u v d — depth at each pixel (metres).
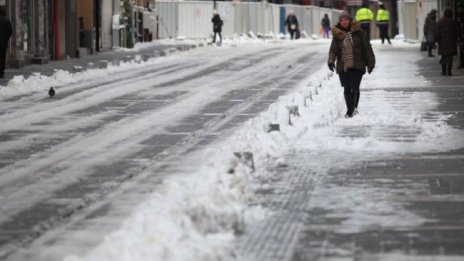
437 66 79.31
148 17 149.00
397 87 60.19
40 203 26.38
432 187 27.72
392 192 27.09
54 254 20.73
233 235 21.88
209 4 166.75
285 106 41.03
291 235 22.11
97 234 22.45
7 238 22.45
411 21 141.12
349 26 45.03
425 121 42.88
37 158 34.31
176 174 30.23
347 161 32.59
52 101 55.28
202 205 21.89
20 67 83.56
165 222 20.28
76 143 37.97
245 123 40.75
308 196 26.61
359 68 44.75
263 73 77.25
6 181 29.94
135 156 34.28
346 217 23.94
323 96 52.31
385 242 21.42
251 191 26.75
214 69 83.00
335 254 20.42
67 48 100.50
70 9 100.31
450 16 69.19
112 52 114.00
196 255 18.55
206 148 35.78
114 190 27.94
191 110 49.41
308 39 175.38
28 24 89.00
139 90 61.84
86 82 69.25
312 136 37.81
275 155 32.25
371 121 43.19
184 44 135.25
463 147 35.31
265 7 179.62
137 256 17.91
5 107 52.09
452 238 21.72
